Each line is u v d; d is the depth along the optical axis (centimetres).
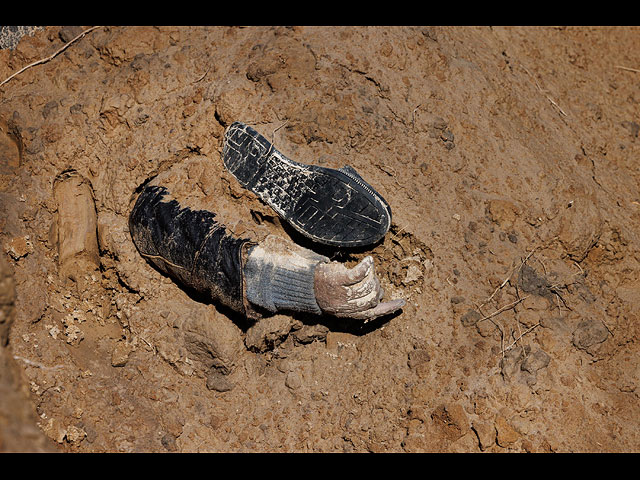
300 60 192
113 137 190
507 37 215
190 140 187
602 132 209
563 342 186
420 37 199
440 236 187
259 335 182
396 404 183
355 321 186
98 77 196
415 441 180
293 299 179
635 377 186
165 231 182
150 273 185
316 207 181
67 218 188
